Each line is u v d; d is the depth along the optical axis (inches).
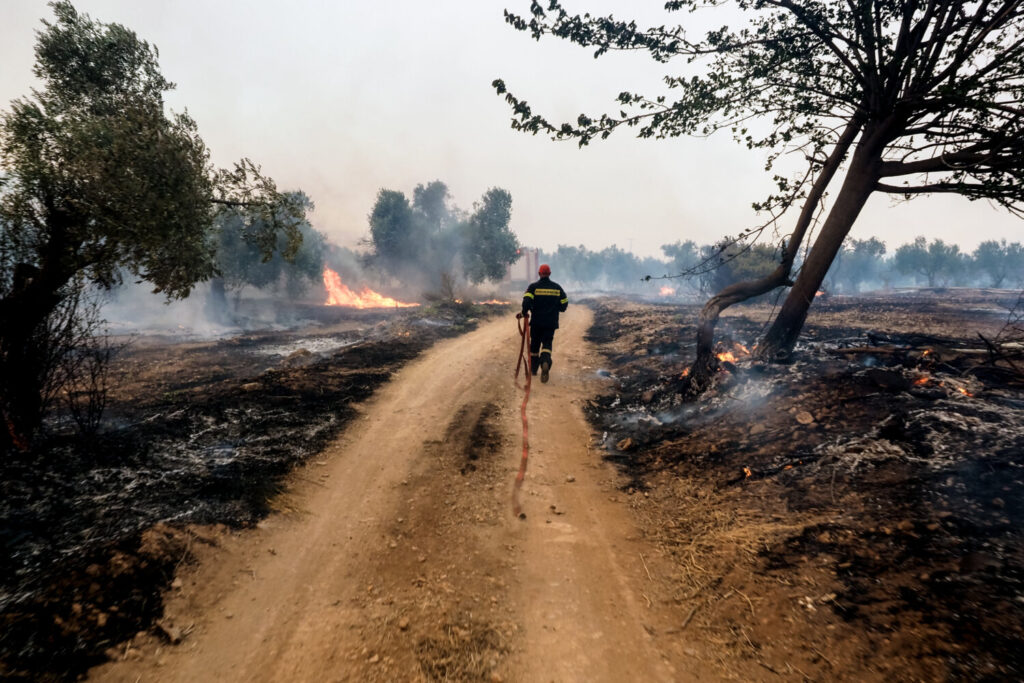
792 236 280.1
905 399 204.2
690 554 145.2
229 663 104.0
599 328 741.9
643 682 101.9
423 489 194.1
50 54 221.1
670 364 382.6
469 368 420.5
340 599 128.0
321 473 202.8
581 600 130.0
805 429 202.7
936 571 110.6
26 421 175.3
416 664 105.8
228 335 705.6
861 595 111.0
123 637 104.8
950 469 146.3
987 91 200.4
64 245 184.9
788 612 112.8
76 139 183.6
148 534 133.6
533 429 269.6
